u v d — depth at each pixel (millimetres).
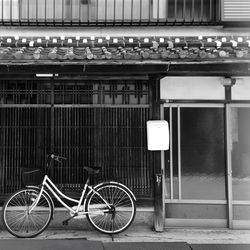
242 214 7582
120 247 6273
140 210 7402
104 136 7508
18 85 7457
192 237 6945
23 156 7426
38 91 7449
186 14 7977
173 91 7613
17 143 7430
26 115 7441
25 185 6906
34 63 6035
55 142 7445
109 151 7508
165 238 6867
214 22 7871
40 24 7812
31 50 6520
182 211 7598
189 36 7848
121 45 6859
